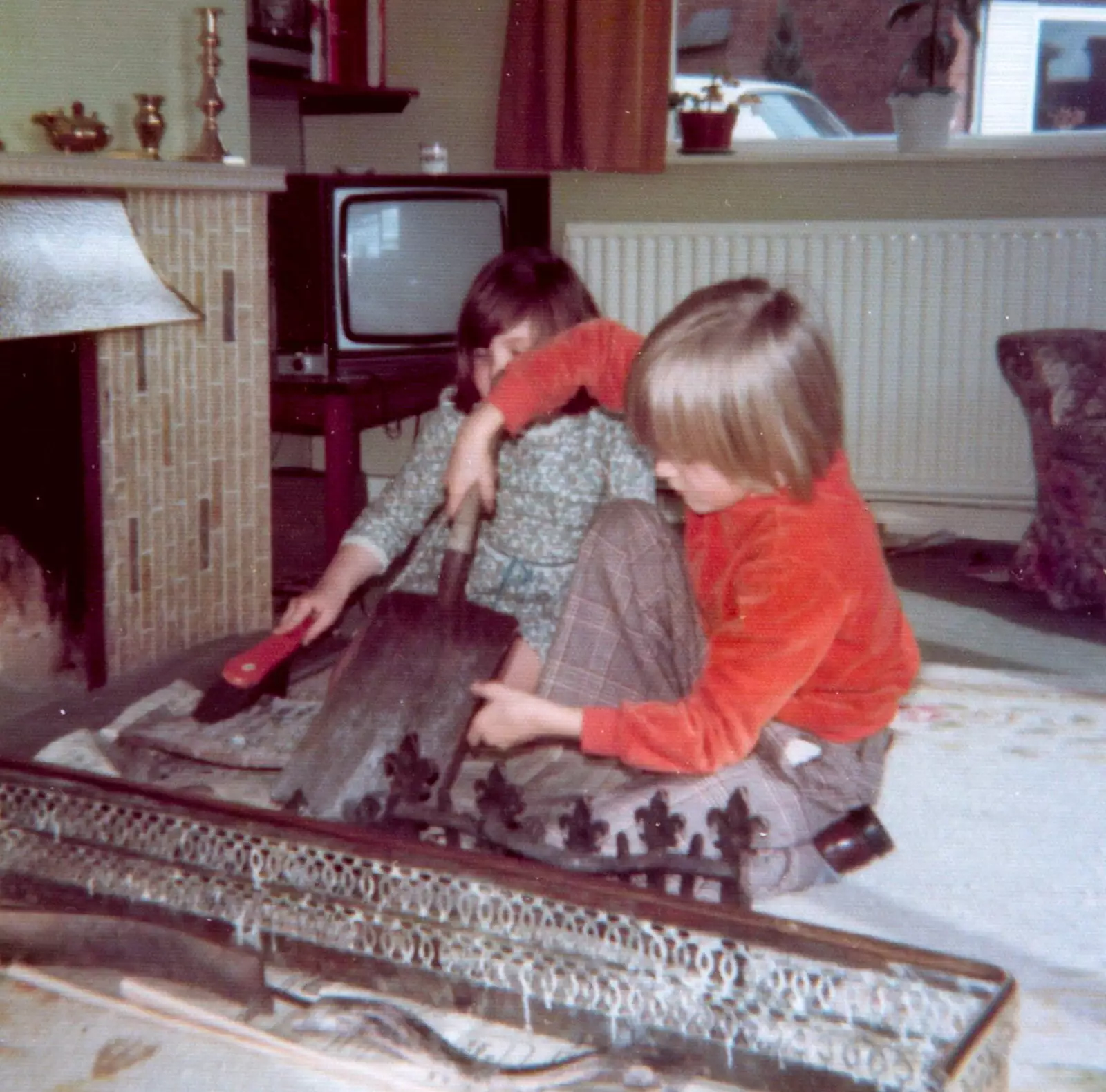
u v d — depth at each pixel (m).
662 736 1.20
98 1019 1.13
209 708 1.67
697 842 1.15
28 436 1.97
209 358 2.16
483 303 1.63
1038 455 2.87
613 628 1.46
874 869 1.45
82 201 1.86
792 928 1.00
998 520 3.52
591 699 1.45
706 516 1.32
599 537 1.46
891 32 3.96
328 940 1.15
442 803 1.21
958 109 3.77
